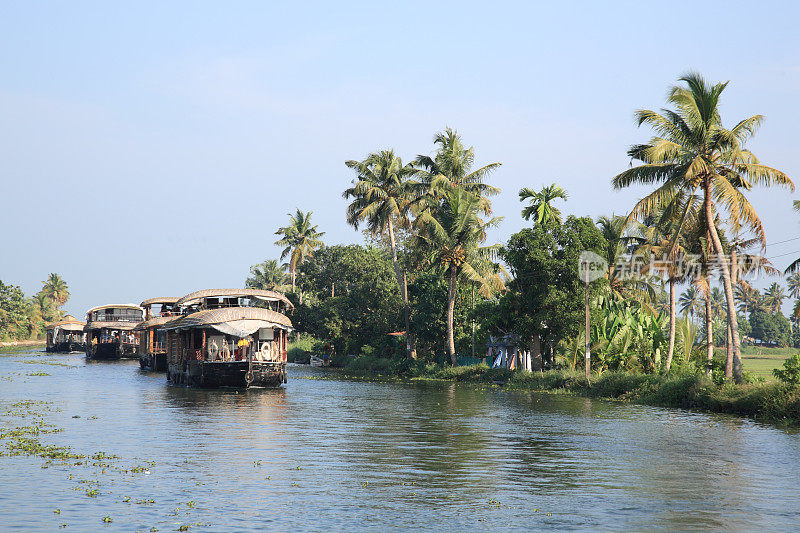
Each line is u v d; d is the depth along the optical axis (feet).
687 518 48.93
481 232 208.03
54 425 92.79
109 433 86.07
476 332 213.66
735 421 102.68
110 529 45.47
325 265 308.19
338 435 86.33
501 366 202.18
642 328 163.12
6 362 278.46
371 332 274.57
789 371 110.22
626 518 48.85
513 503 52.70
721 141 118.62
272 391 155.43
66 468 63.87
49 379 186.19
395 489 56.90
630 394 136.98
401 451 74.95
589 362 153.17
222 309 156.97
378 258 277.85
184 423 96.53
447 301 225.56
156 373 222.69
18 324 543.80
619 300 183.42
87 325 329.52
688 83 119.85
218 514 49.08
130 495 54.19
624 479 61.36
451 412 113.91
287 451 74.23
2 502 51.80
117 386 164.14
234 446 77.10
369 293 268.00
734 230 117.29
